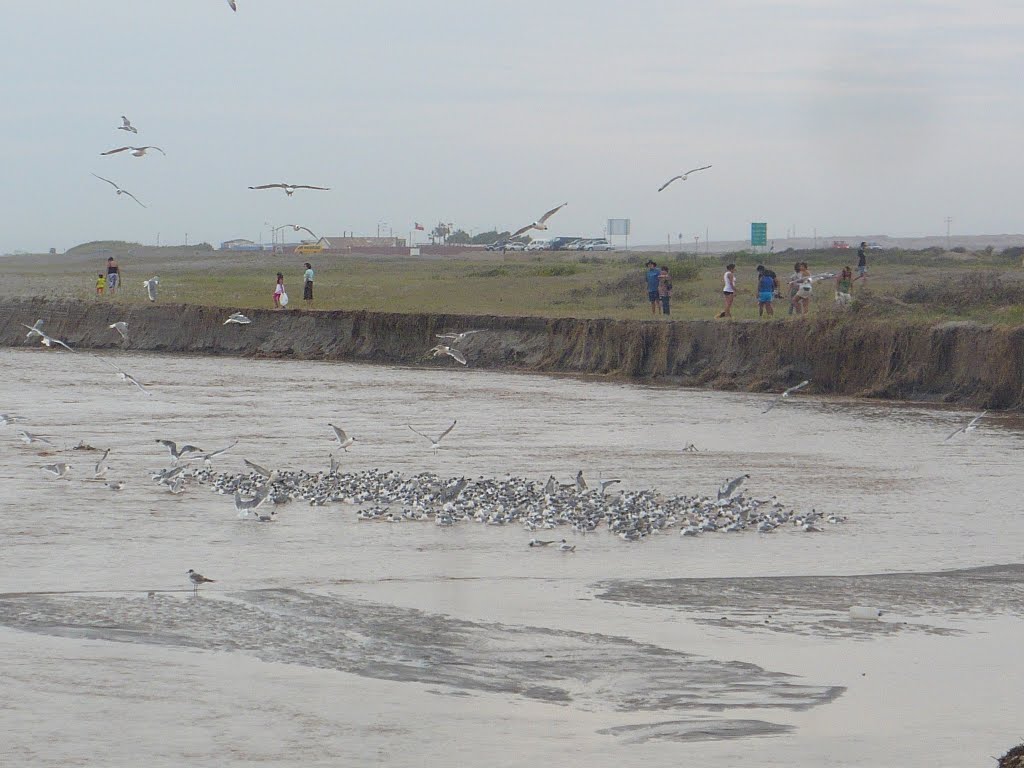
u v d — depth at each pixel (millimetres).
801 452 33781
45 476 29266
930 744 13461
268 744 13383
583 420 40156
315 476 28719
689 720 14172
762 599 19234
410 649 16672
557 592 19562
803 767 12805
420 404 44531
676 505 25891
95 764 12797
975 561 21797
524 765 12883
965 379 44344
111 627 17469
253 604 18750
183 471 28859
